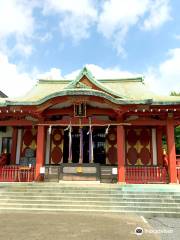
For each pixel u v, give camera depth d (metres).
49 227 9.05
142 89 23.64
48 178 18.97
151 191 13.95
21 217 10.90
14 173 19.39
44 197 13.81
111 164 21.50
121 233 8.36
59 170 18.19
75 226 9.23
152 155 21.34
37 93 23.81
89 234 8.15
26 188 14.97
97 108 19.34
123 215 11.70
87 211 12.26
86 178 17.89
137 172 18.91
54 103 18.53
